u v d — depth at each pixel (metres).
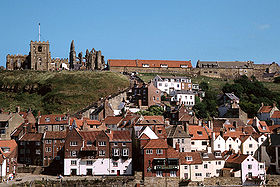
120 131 133.50
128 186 120.38
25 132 145.25
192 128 143.50
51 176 127.31
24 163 140.88
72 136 130.38
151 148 124.25
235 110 188.62
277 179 127.19
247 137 143.62
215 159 129.50
